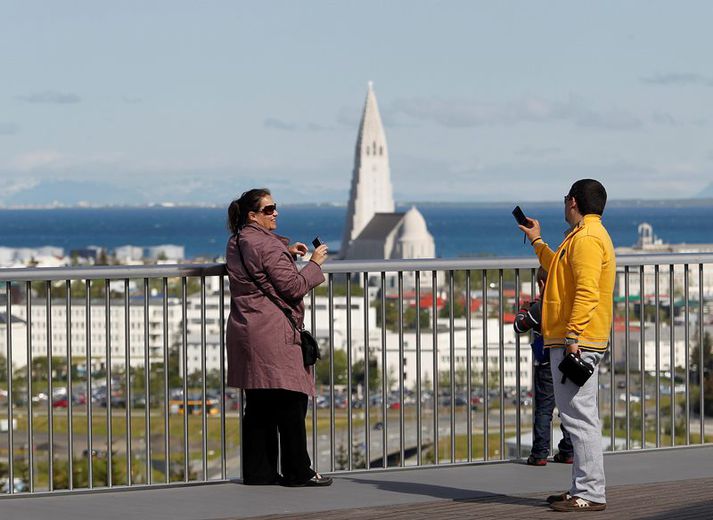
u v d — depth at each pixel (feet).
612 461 42.60
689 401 44.62
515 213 37.17
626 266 43.32
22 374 188.55
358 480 39.27
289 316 36.60
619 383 161.48
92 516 34.53
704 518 32.55
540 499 36.19
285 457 38.22
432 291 40.34
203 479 38.73
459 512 34.40
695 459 42.83
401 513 34.32
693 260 43.96
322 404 186.60
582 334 33.60
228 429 203.21
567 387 34.04
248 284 36.37
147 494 37.29
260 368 36.40
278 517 33.96
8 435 37.11
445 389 181.27
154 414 204.03
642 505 34.78
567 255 33.65
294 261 38.42
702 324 44.50
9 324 36.94
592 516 33.42
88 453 37.27
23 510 35.19
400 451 40.47
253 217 36.91
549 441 41.91
